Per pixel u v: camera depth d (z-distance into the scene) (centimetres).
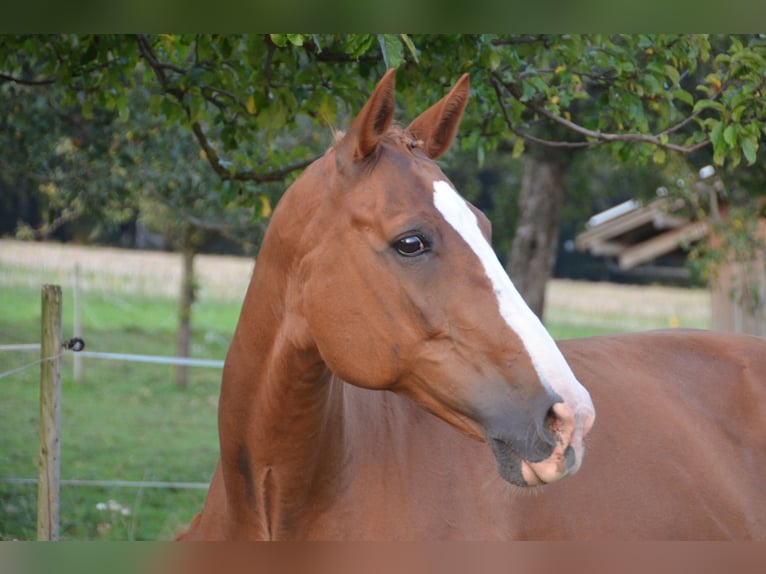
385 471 379
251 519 384
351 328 327
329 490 372
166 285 2853
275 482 369
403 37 425
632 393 457
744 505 452
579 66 575
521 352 308
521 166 1722
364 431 386
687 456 445
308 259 339
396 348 323
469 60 542
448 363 316
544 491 404
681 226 1538
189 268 1769
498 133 645
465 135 652
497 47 559
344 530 370
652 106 573
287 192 358
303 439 359
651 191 1349
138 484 852
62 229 4106
